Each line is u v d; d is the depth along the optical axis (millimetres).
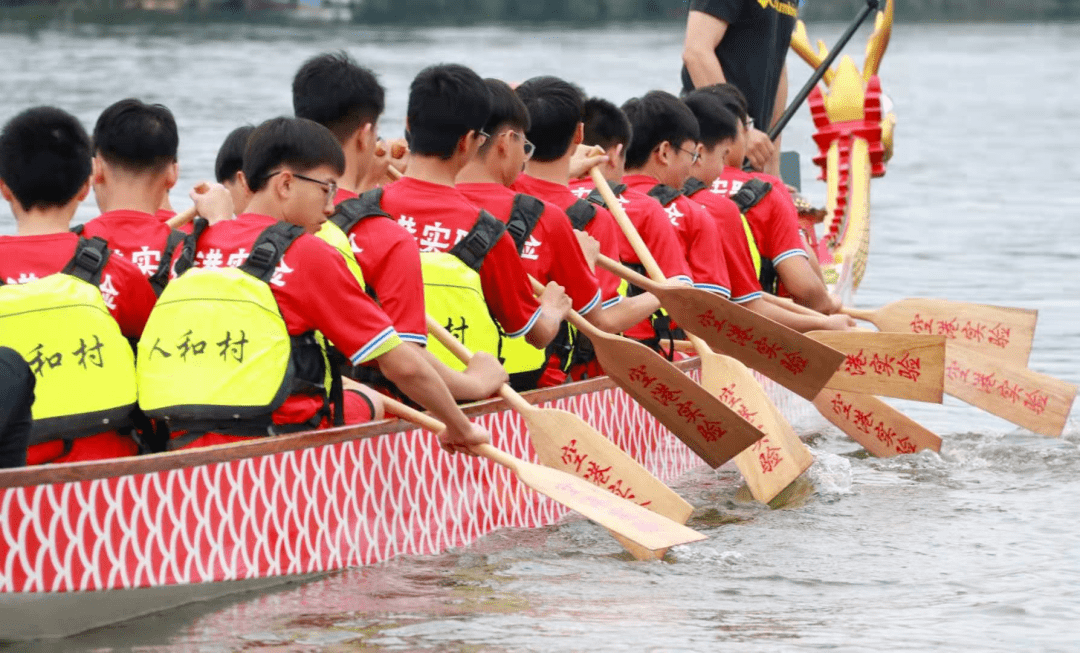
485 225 11797
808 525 12172
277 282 9945
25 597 8523
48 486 8539
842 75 24562
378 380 11758
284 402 9945
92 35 140125
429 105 11625
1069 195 44156
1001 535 11734
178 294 9961
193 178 37469
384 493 10773
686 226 15039
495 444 11945
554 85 13602
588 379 13672
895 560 10930
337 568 10359
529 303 12133
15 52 102125
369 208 10977
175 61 96188
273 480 9844
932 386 14859
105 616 8953
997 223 37594
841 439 16375
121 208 11125
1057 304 24859
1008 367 16219
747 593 10039
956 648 8875
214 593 9523
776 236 16641
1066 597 9938
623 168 15141
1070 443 15875
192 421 9789
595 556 11070
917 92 97250
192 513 9305
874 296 25609
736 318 13641
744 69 21000
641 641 8922
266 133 10219
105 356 9812
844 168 24406
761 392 14016
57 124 10102
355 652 8602
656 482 11758
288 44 132500
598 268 14086
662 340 15508
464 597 9820
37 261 9930
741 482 14266
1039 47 179125
